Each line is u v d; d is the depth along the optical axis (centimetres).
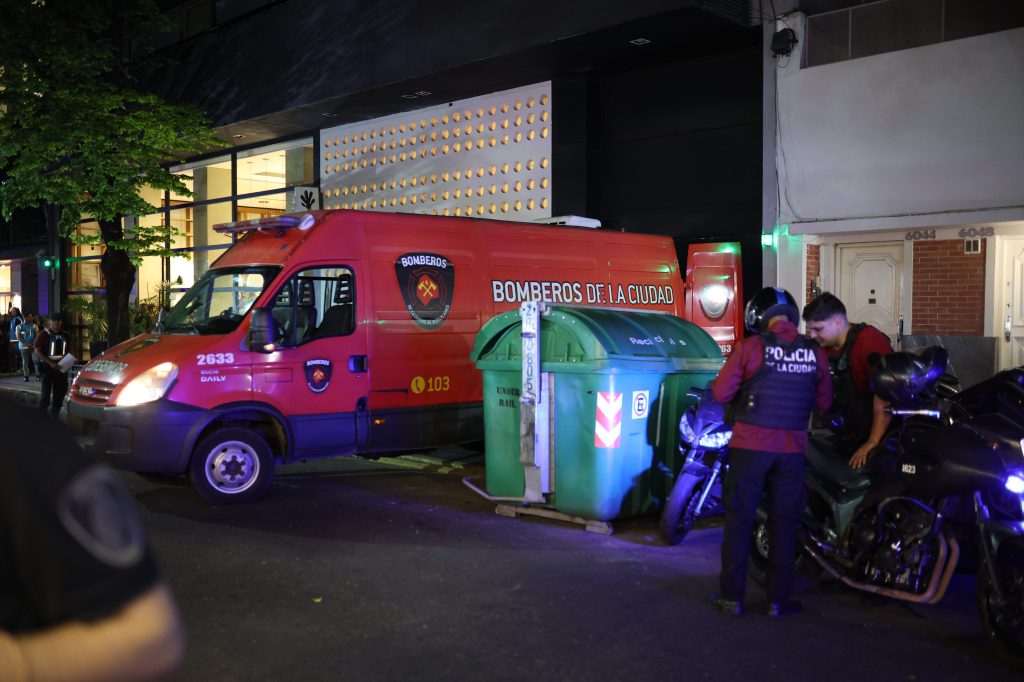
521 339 727
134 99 1720
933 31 1078
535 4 1314
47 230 2778
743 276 1318
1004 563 445
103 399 802
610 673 428
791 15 1177
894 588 503
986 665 443
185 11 2255
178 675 422
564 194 1502
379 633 479
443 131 1711
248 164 2233
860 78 1116
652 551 650
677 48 1327
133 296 2541
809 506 570
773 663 443
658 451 723
